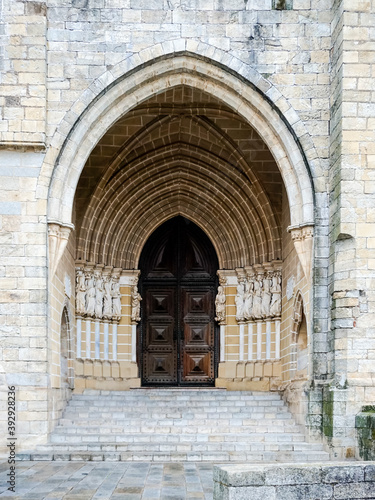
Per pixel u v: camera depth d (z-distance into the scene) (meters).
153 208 24.69
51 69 17.62
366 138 16.59
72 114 17.53
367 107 16.69
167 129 22.55
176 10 17.80
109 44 17.70
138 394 21.94
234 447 16.45
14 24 17.48
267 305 23.12
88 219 22.88
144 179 23.81
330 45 17.88
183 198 24.69
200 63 17.88
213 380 25.47
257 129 18.31
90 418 18.89
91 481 12.90
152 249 26.08
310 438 16.80
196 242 26.12
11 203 17.28
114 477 13.34
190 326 25.86
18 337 16.86
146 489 12.06
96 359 23.17
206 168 23.58
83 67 17.66
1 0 17.53
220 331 25.14
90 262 23.00
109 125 18.12
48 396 16.91
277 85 17.78
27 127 17.23
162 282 26.09
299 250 17.81
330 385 16.25
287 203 21.56
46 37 17.66
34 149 17.34
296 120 17.72
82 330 22.72
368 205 16.48
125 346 24.39
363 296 16.31
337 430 15.83
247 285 24.16
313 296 17.41
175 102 21.30
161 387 24.52
